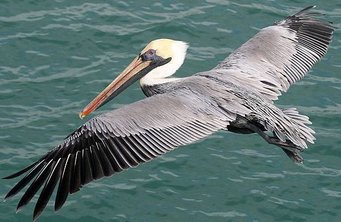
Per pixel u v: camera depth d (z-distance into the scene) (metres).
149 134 11.12
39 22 23.53
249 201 19.02
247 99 12.06
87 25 23.47
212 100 11.82
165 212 18.75
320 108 21.44
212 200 19.03
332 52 23.14
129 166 10.85
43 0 24.23
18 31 23.23
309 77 22.36
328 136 20.67
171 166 19.77
